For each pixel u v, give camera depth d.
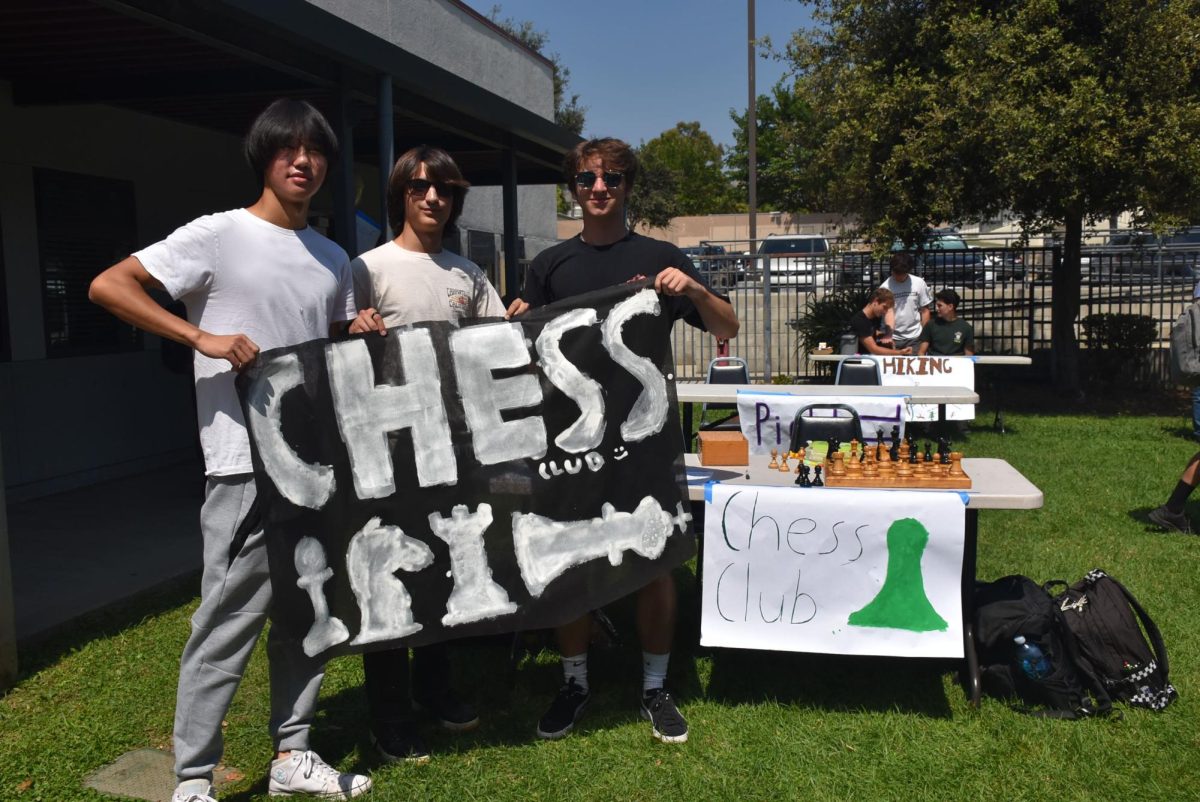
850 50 11.98
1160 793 2.98
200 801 2.77
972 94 10.16
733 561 3.52
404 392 3.11
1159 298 13.37
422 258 3.33
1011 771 3.12
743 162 44.44
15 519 6.36
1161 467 7.68
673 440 3.39
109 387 7.71
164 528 6.12
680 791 3.04
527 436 3.26
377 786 3.05
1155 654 3.59
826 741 3.35
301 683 2.98
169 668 3.98
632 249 3.51
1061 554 5.30
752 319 14.18
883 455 3.66
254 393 2.81
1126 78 10.02
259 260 2.81
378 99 6.50
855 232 13.41
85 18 5.12
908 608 3.43
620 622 4.53
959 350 9.69
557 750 3.30
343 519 3.00
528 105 15.61
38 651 4.14
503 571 3.22
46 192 7.14
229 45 5.12
